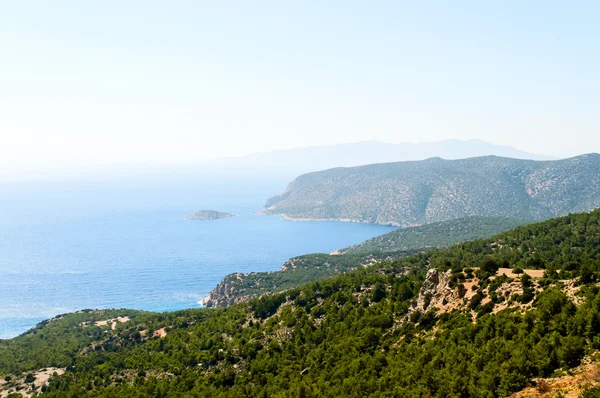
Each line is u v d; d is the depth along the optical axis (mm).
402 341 89188
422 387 61938
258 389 93188
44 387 122312
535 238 175000
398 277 150250
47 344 173375
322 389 78500
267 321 141875
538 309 67188
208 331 145750
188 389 103938
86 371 130375
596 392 43750
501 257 156625
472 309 85312
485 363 60031
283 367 101125
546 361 53469
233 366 112812
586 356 52656
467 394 56750
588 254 140750
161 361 125062
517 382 52625
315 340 113938
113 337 170125
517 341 61281
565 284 75250
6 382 131625
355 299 132625
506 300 81000
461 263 156875
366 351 92375
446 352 69500
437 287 102188
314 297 146875
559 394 47031
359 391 70125
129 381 116625
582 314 58594
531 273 91188
